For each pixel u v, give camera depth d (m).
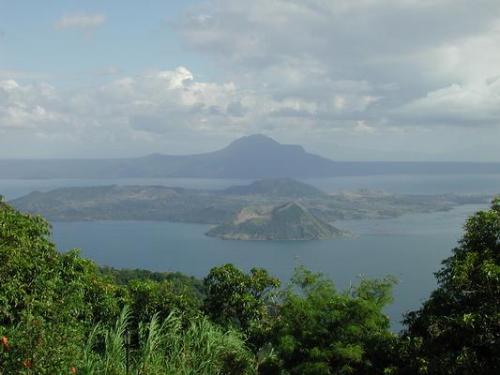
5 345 7.22
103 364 9.49
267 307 16.42
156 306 15.31
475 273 11.51
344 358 12.73
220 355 11.54
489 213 12.48
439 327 11.39
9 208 13.18
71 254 14.41
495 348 10.56
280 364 13.37
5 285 9.95
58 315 9.86
